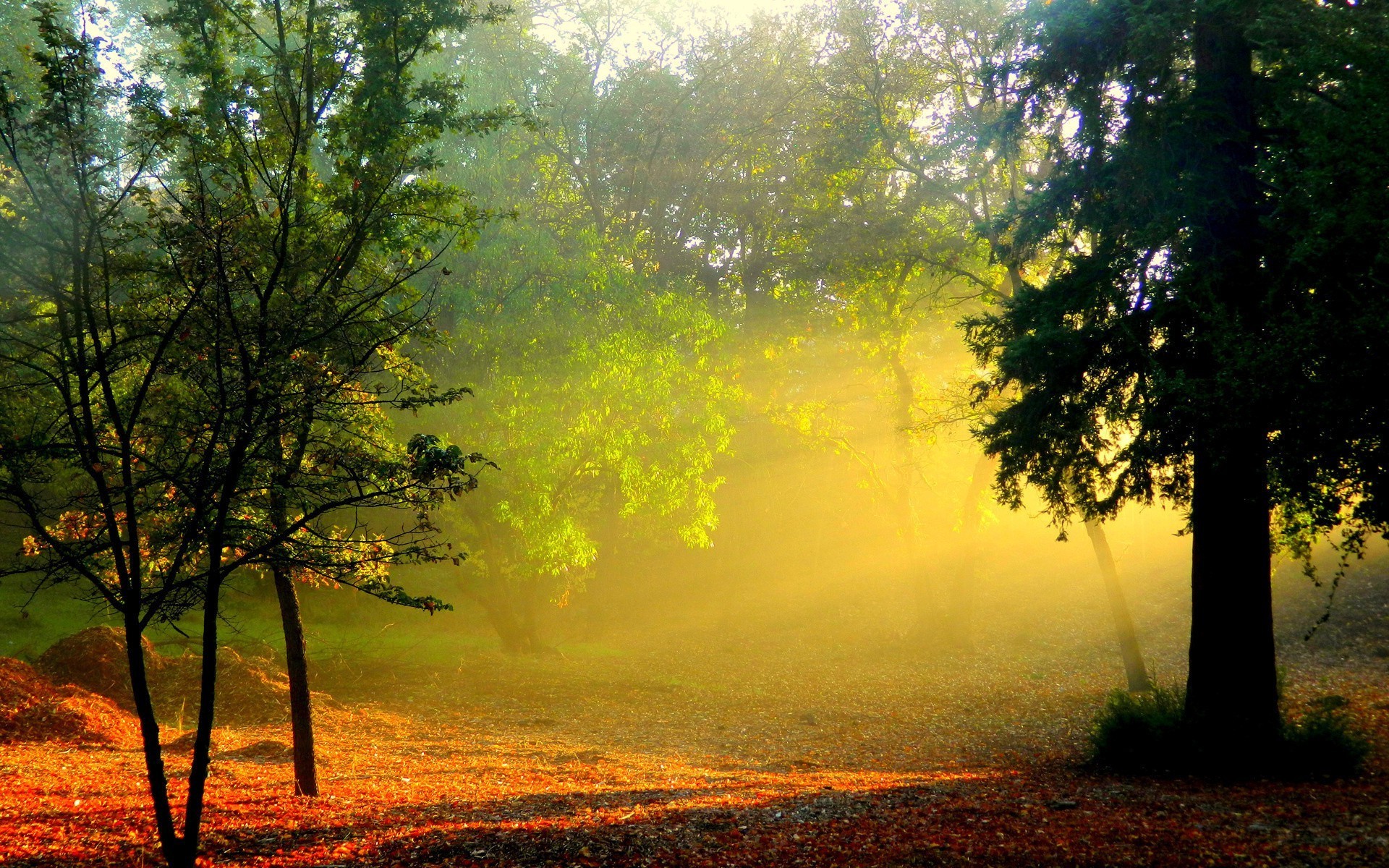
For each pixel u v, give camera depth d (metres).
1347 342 8.81
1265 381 9.48
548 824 9.42
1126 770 12.55
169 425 7.39
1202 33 11.86
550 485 23.14
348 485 7.88
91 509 7.29
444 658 24.78
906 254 26.25
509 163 29.94
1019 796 10.92
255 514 8.28
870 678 25.88
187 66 10.92
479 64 32.16
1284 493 10.66
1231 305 11.10
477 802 10.80
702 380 26.45
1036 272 23.14
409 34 11.62
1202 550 12.37
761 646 32.72
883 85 26.03
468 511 23.61
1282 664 21.08
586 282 24.48
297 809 10.12
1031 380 12.70
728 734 18.50
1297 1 10.11
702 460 25.64
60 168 7.25
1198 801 10.16
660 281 33.69
